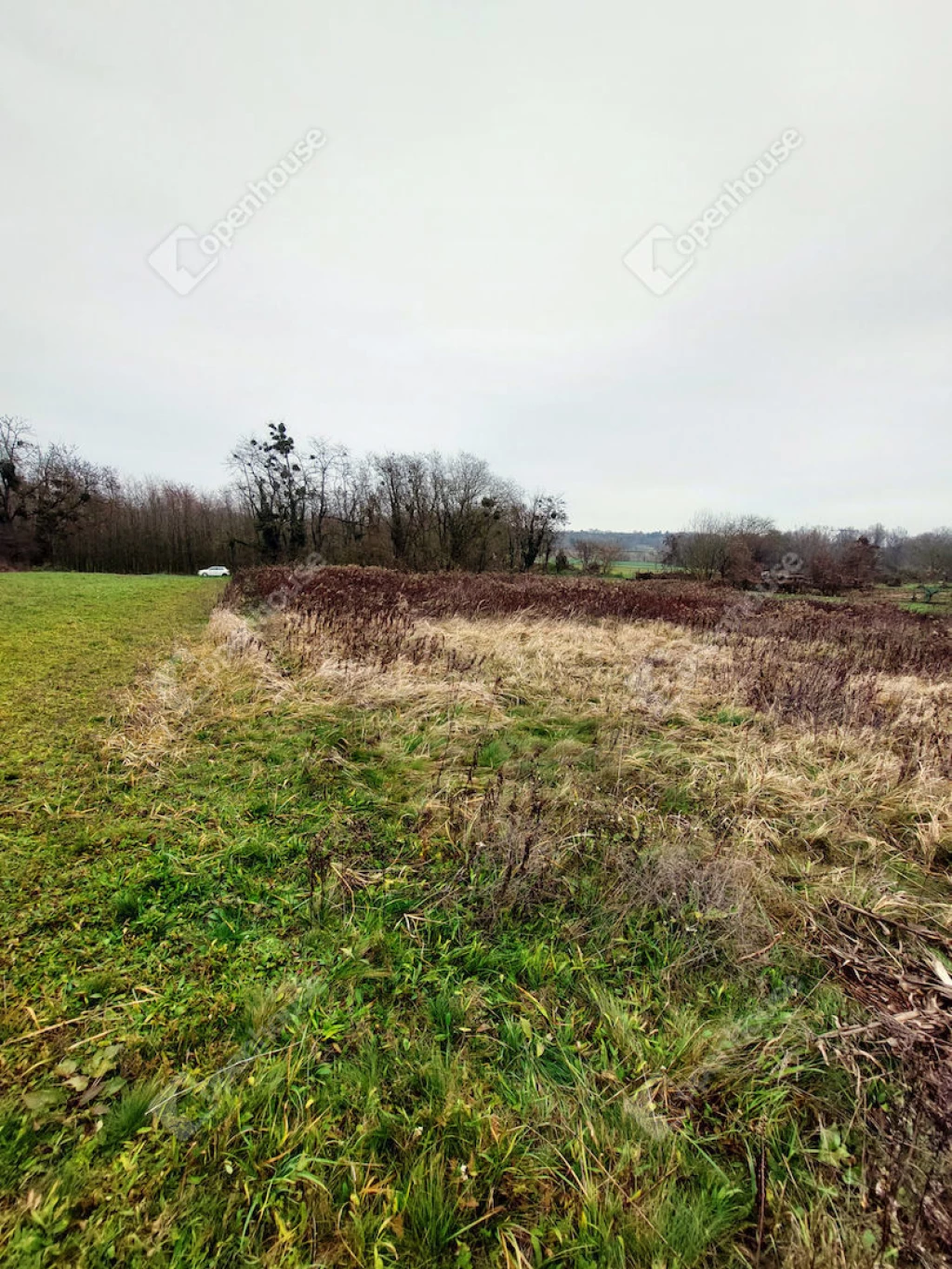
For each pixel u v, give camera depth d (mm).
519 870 2465
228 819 2949
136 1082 1530
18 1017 1692
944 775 3838
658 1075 1608
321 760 3676
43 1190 1269
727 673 6156
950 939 2207
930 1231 1229
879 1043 1674
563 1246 1226
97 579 18438
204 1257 1173
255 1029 1694
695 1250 1226
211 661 6086
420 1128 1424
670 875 2447
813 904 2430
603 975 2012
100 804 3012
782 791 3480
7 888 2295
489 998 1892
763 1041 1728
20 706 4375
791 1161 1429
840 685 5629
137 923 2148
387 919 2258
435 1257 1198
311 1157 1354
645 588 17078
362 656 6113
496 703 5000
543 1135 1453
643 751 4008
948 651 8633
